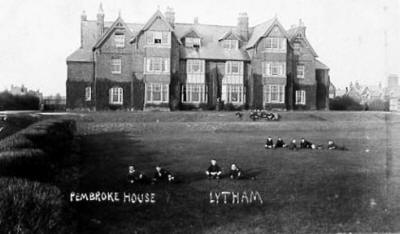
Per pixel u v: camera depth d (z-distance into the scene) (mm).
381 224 11336
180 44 45156
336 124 31812
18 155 9602
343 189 14445
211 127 30391
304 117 36156
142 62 44062
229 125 30781
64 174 14961
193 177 15711
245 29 50469
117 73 44281
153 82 43969
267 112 37469
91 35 46531
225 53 47500
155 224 10977
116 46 44219
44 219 7426
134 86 43969
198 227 10898
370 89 73250
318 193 13945
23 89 40750
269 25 47469
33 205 7430
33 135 13219
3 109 38375
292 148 22484
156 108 44062
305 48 49312
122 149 21406
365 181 15461
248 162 18641
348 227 11242
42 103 43812
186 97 46188
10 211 7176
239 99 47406
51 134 15242
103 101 43938
